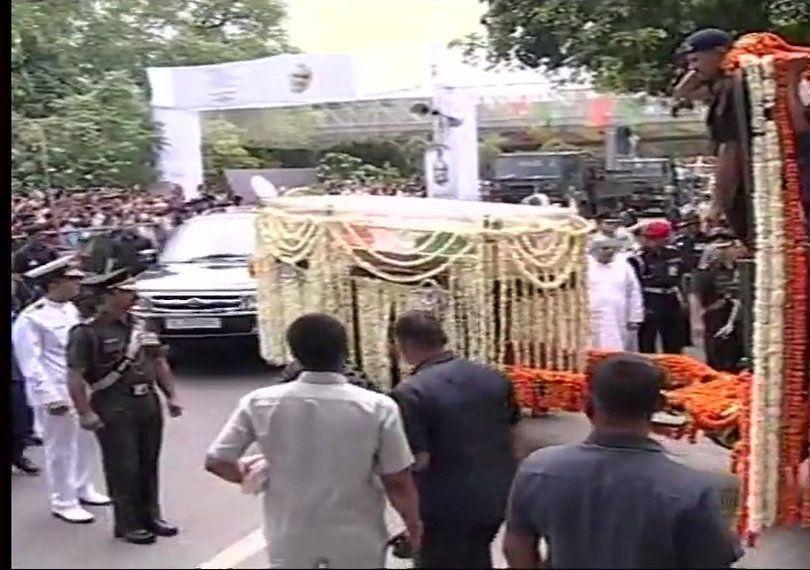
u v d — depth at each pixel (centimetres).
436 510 446
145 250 1045
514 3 1194
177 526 599
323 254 802
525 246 766
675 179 1650
